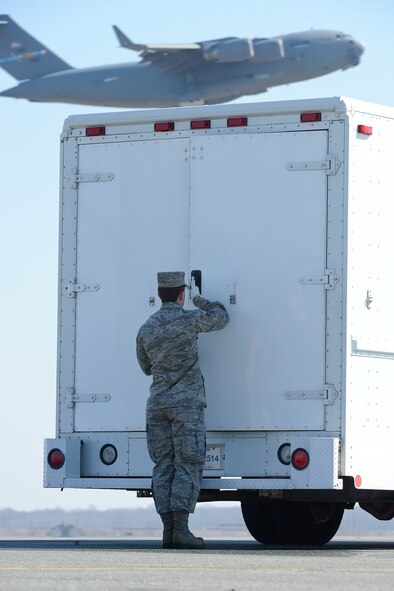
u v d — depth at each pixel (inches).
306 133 644.7
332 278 634.8
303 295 639.8
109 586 401.1
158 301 663.1
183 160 663.1
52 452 665.6
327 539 740.0
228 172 655.8
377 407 643.5
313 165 642.2
